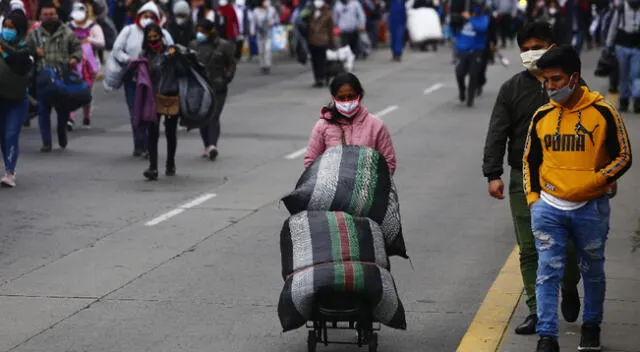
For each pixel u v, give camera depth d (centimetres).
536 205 1101
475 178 2297
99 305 1385
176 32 2761
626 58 3175
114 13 4512
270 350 1204
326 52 4188
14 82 2141
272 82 4384
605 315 1293
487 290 1445
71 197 2116
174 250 1684
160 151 2692
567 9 4997
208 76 2339
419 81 4319
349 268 1081
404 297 1413
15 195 2133
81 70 2950
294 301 1087
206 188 2214
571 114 1077
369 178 1154
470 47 3503
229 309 1363
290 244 1117
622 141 1070
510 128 1224
